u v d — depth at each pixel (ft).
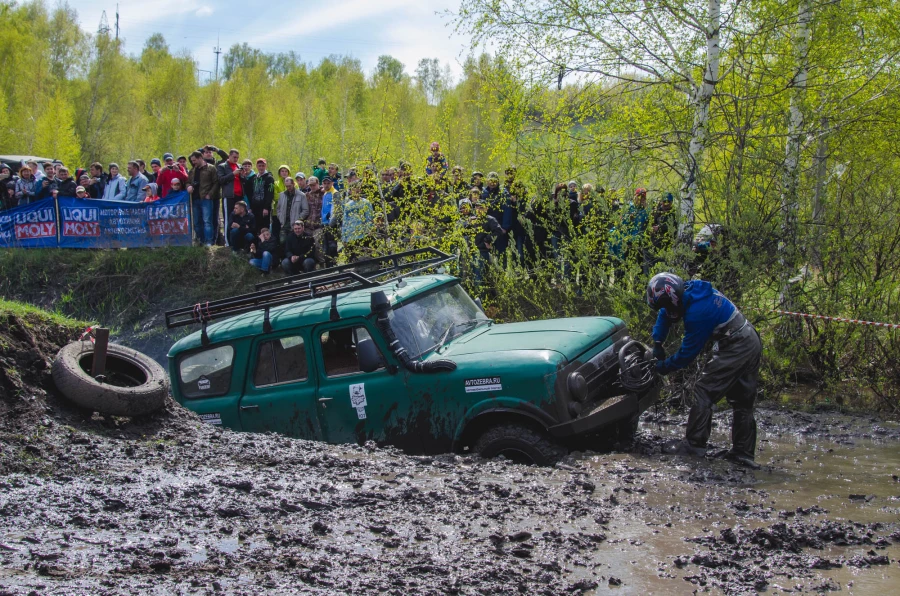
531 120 40.91
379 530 14.58
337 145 137.18
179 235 55.47
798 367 32.58
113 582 11.66
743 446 20.79
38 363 21.49
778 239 30.48
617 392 21.77
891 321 30.27
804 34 36.70
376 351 20.83
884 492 18.22
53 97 176.65
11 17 203.21
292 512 15.46
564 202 34.83
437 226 40.63
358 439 21.95
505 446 20.20
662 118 37.93
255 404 23.24
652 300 20.92
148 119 188.44
